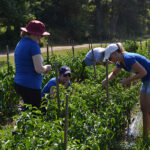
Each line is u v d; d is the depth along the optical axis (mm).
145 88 3752
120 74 7336
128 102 4461
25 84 3785
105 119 3410
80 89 4191
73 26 40219
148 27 64125
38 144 2473
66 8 40406
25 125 2795
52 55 8703
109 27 50469
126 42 15312
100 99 3963
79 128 3012
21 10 30781
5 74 5938
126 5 55188
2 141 2559
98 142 2828
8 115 5602
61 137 2648
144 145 3621
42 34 3770
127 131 4469
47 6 38562
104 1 49469
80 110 3248
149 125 3963
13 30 29969
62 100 3396
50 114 3266
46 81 6770
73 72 8703
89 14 46156
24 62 3730
